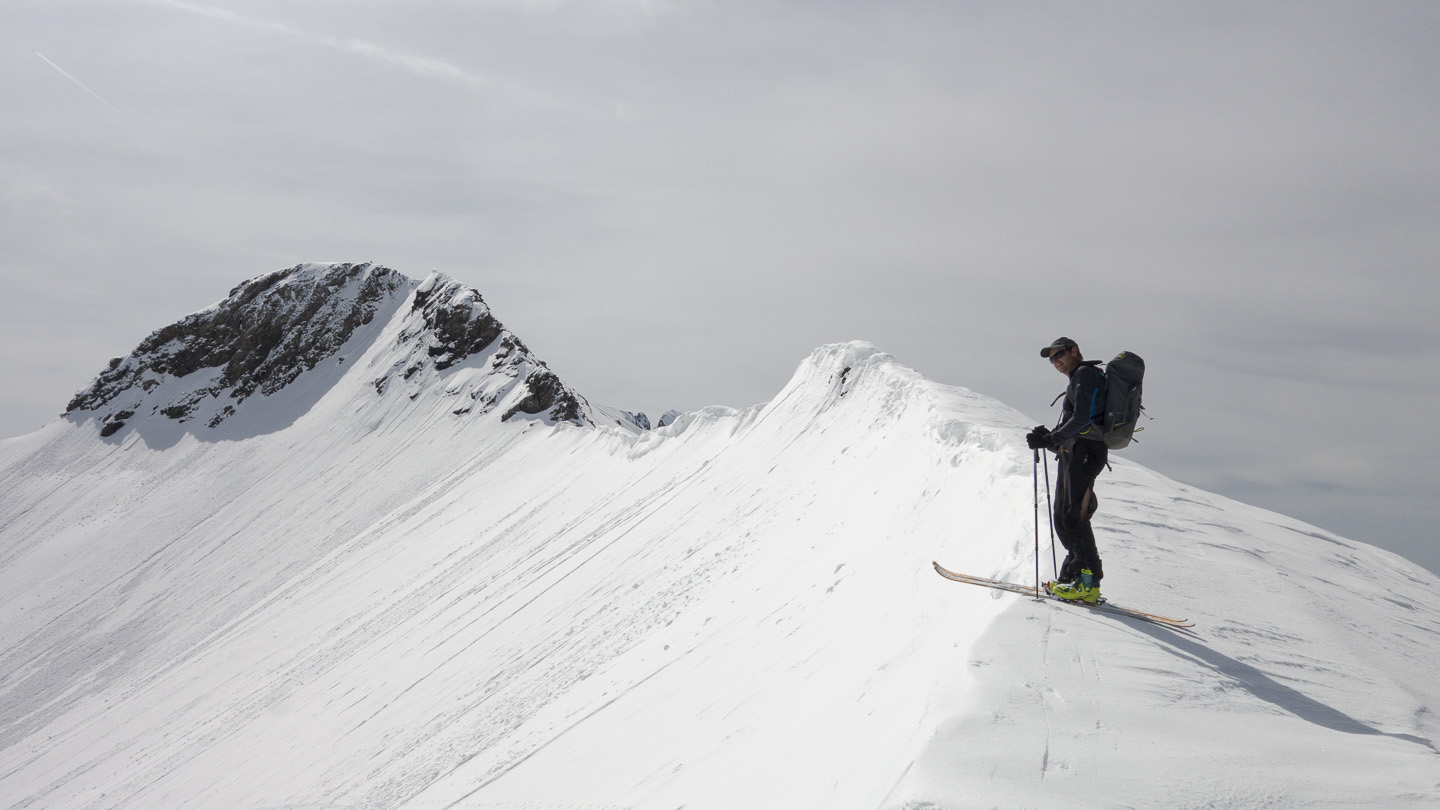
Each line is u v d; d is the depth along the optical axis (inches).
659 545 1139.9
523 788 526.9
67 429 4581.7
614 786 428.5
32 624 2768.2
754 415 1485.0
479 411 3307.1
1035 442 237.8
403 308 4522.6
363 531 2637.8
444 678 1072.8
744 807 267.9
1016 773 141.8
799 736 303.0
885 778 173.3
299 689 1400.1
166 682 1861.5
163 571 2947.8
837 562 586.2
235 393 4421.8
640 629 818.2
